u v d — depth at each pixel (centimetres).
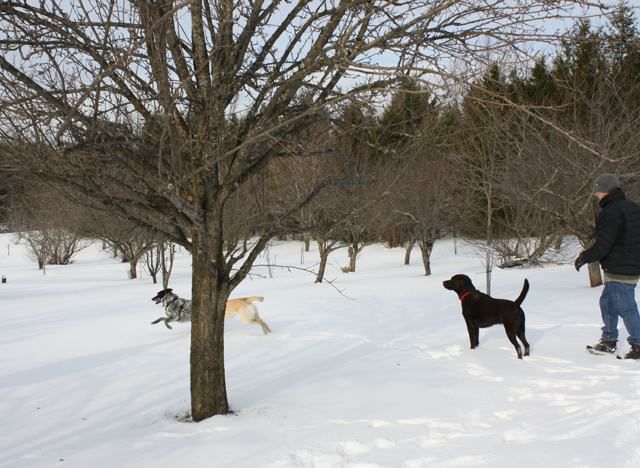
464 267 2217
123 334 1030
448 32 404
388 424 447
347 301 1287
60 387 657
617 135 1070
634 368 568
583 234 1145
